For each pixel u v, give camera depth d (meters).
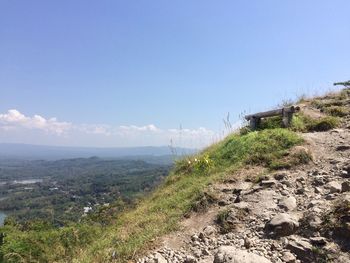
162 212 8.45
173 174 12.24
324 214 6.02
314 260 5.26
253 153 9.94
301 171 8.51
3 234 10.49
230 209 7.28
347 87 14.99
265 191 7.73
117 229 8.55
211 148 12.83
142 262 6.28
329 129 10.93
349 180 7.31
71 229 9.55
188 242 6.78
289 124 11.28
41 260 8.59
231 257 5.33
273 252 5.68
